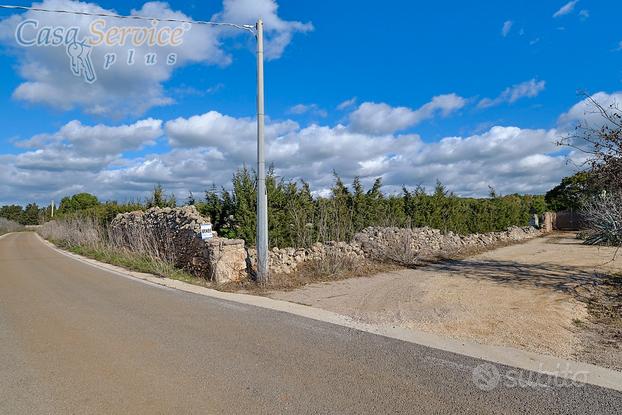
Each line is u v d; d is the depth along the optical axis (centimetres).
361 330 675
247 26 1104
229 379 470
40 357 548
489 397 426
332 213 1550
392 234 1593
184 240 1422
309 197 1614
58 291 1048
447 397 425
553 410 398
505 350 580
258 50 1124
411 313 797
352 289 1064
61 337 637
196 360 532
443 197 2342
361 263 1391
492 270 1369
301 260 1313
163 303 888
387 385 454
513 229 2833
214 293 1012
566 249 2009
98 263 1742
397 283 1142
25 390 446
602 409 401
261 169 1116
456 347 589
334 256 1309
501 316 775
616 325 743
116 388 449
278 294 1005
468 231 2561
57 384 461
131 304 878
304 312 805
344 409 398
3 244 3406
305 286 1109
